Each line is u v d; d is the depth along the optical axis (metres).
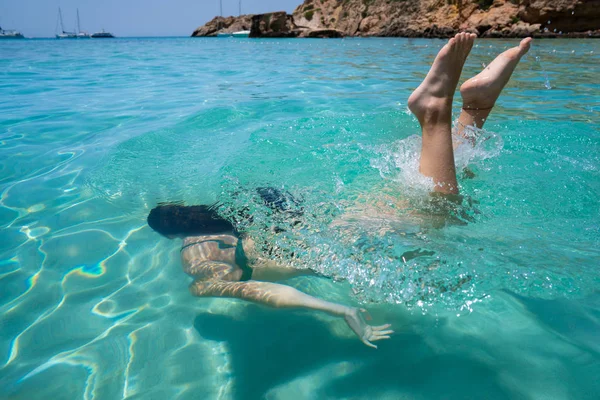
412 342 1.67
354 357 1.62
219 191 2.80
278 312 1.90
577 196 2.56
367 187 2.65
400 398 1.42
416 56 13.41
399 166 2.94
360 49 17.56
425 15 32.31
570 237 2.16
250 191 2.76
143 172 3.29
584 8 21.38
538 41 18.70
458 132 3.04
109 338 1.73
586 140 3.58
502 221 2.30
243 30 55.12
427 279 1.92
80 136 4.25
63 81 8.10
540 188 2.65
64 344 1.69
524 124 4.14
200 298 1.98
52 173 3.33
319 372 1.55
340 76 8.55
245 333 1.77
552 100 5.50
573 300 1.79
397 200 2.46
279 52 16.92
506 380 1.45
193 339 1.73
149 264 2.24
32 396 1.45
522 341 1.62
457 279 1.91
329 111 5.11
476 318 1.74
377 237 2.16
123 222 2.64
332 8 44.28
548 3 22.19
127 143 3.94
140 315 1.87
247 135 4.06
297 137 3.88
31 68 10.53
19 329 1.78
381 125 4.28
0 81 8.01
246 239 2.29
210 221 2.50
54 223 2.63
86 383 1.50
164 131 4.32
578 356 1.52
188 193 2.88
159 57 14.84
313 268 2.08
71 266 2.21
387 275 1.96
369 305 1.86
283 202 2.57
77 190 3.04
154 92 6.78
